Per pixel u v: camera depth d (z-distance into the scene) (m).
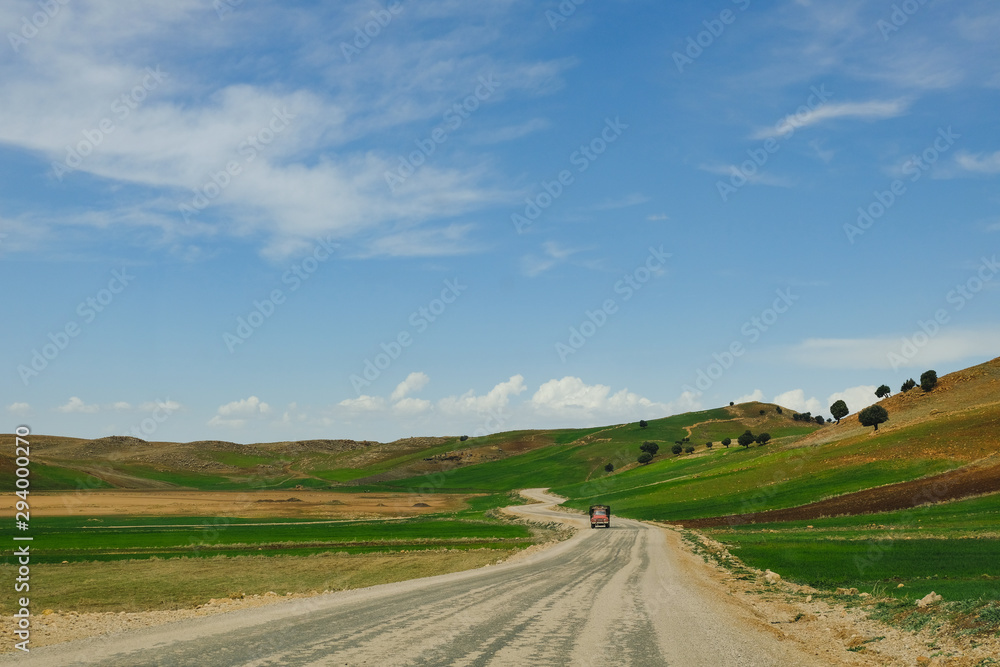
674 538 59.34
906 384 157.75
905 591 23.95
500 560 43.78
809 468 104.19
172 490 166.38
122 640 13.75
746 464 130.62
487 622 16.09
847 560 35.88
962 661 12.34
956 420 107.88
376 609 18.28
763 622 17.69
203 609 20.30
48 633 16.09
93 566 43.94
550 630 15.07
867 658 13.31
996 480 70.44
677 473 156.88
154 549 54.66
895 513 64.25
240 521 93.69
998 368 143.38
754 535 58.09
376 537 66.12
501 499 154.75
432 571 40.41
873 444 107.75
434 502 146.50
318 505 127.38
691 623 16.78
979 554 36.12
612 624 16.19
